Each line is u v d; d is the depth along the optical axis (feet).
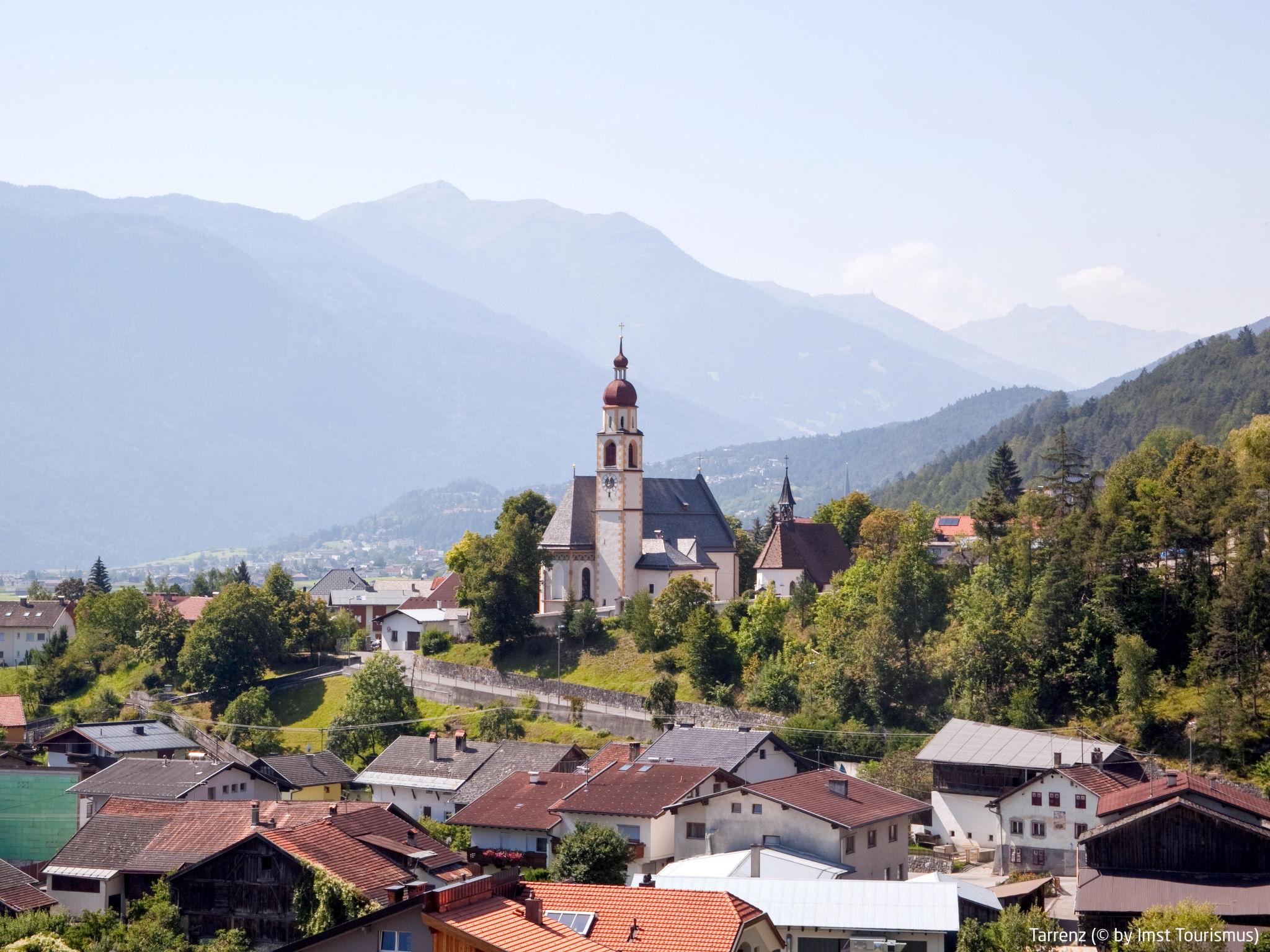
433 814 395.96
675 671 512.63
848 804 309.63
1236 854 272.92
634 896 200.64
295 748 517.55
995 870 345.51
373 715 504.02
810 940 240.12
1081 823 339.36
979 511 548.72
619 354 603.26
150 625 638.53
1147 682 422.00
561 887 204.33
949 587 501.15
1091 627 442.91
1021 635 448.24
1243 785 377.09
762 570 602.44
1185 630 447.83
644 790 327.26
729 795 303.48
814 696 464.24
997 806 350.84
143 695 598.75
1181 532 456.45
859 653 458.09
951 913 239.71
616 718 491.31
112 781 385.70
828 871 278.87
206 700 583.99
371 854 261.65
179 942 248.32
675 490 621.72
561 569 597.93
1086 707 429.79
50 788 384.06
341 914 243.81
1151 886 269.85
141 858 292.20
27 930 251.19
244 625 586.45
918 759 378.12
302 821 296.92
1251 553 437.99
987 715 435.53
